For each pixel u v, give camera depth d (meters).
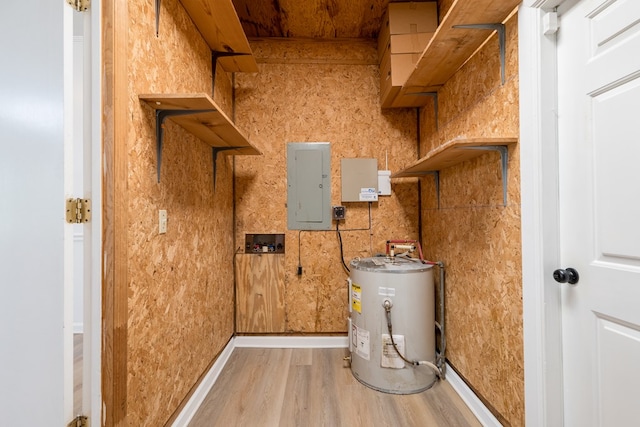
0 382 1.01
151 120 1.25
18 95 1.01
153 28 1.27
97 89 1.01
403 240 2.26
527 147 1.17
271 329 2.41
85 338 1.02
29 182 1.00
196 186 1.72
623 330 0.92
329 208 2.44
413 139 2.49
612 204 0.94
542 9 1.12
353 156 2.47
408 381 1.77
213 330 1.96
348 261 2.44
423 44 2.06
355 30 2.42
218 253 2.07
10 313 1.00
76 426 1.01
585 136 1.02
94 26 1.01
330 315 2.42
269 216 2.44
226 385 1.86
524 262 1.20
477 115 1.57
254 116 2.46
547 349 1.12
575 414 1.07
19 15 1.01
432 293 1.89
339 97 2.49
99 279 1.01
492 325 1.47
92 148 1.01
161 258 1.33
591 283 1.01
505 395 1.36
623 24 0.89
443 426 1.50
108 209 1.01
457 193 1.84
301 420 1.54
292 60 2.48
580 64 1.03
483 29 1.37
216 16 1.64
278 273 2.42
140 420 1.16
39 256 1.00
